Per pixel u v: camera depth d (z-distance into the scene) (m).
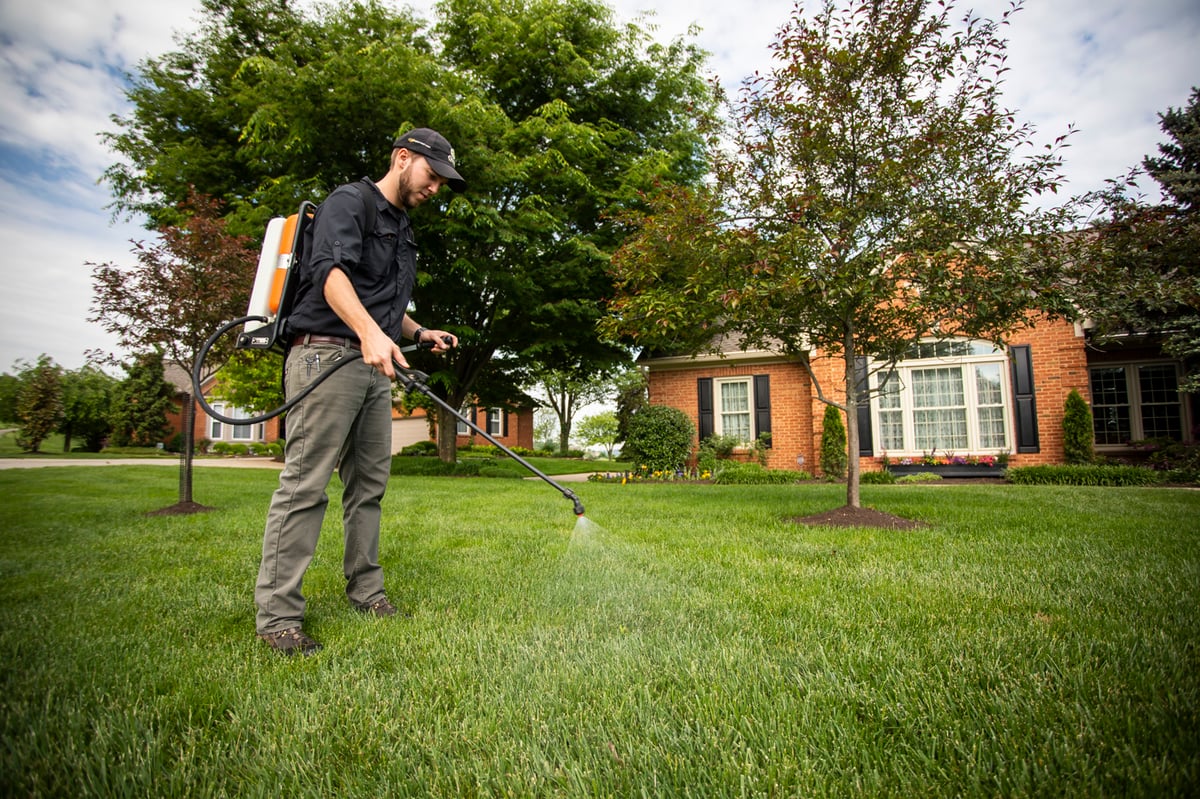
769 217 5.06
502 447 2.31
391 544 3.93
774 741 1.29
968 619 2.18
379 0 11.98
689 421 12.86
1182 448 10.10
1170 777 1.09
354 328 2.05
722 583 2.79
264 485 9.16
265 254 2.28
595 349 13.97
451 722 1.41
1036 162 4.53
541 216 11.30
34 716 1.41
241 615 2.33
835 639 1.98
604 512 5.72
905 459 11.36
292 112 10.34
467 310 13.20
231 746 1.30
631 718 1.41
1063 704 1.42
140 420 25.86
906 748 1.27
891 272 4.75
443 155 2.39
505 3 12.71
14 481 9.32
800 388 12.41
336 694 1.58
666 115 13.12
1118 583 2.67
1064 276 4.73
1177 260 4.86
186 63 12.57
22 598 2.56
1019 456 10.83
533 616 2.27
